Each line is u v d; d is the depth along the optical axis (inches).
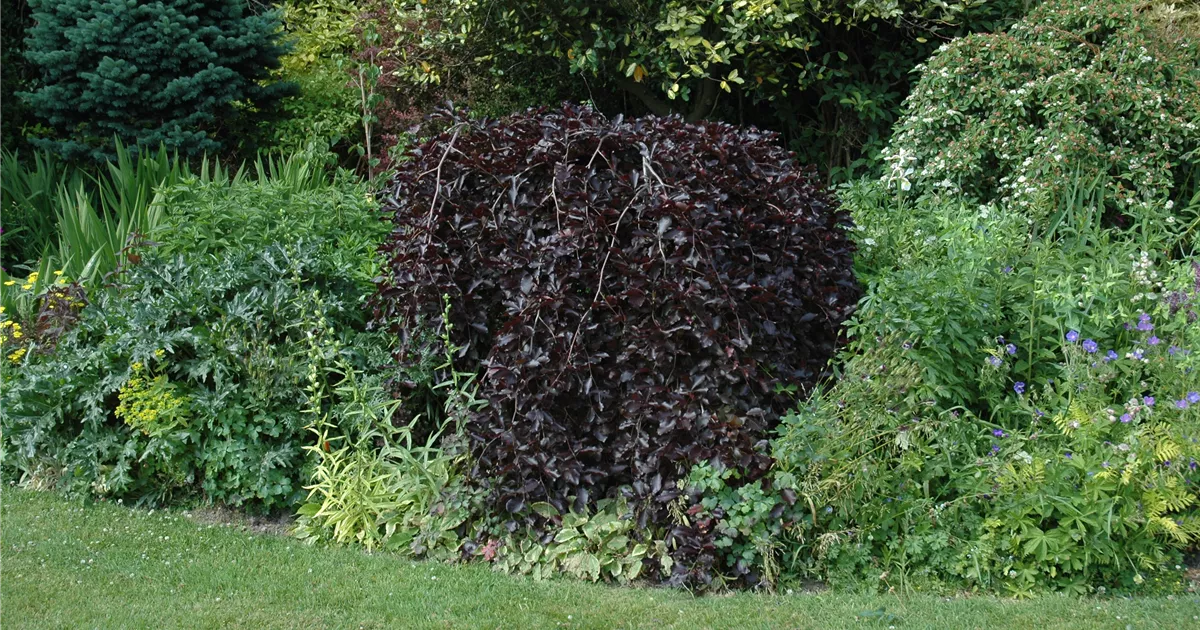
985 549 145.3
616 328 157.8
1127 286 185.0
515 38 320.2
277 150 352.5
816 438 150.8
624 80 324.2
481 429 156.9
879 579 146.2
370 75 331.9
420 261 167.8
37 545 156.1
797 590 146.6
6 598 136.3
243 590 142.3
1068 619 132.7
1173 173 241.9
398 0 323.6
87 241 245.4
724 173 164.2
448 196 171.5
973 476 151.1
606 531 151.3
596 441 158.4
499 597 140.9
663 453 149.3
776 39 283.7
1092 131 236.8
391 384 174.6
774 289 157.1
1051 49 248.8
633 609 137.2
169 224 227.0
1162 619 131.9
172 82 331.9
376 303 181.8
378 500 165.3
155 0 334.3
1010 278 184.9
